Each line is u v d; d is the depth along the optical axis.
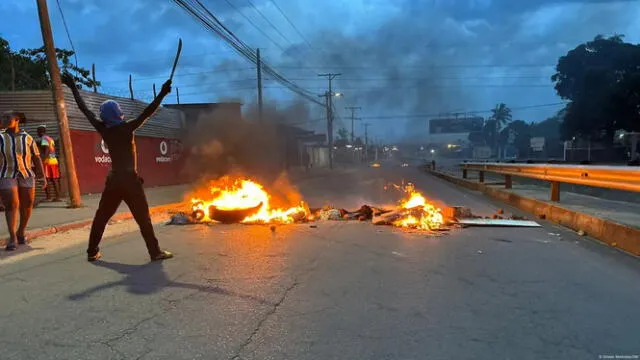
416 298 4.51
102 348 3.42
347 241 7.18
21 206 6.97
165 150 20.39
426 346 3.45
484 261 5.95
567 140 49.16
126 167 5.80
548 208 9.65
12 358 3.27
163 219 10.01
